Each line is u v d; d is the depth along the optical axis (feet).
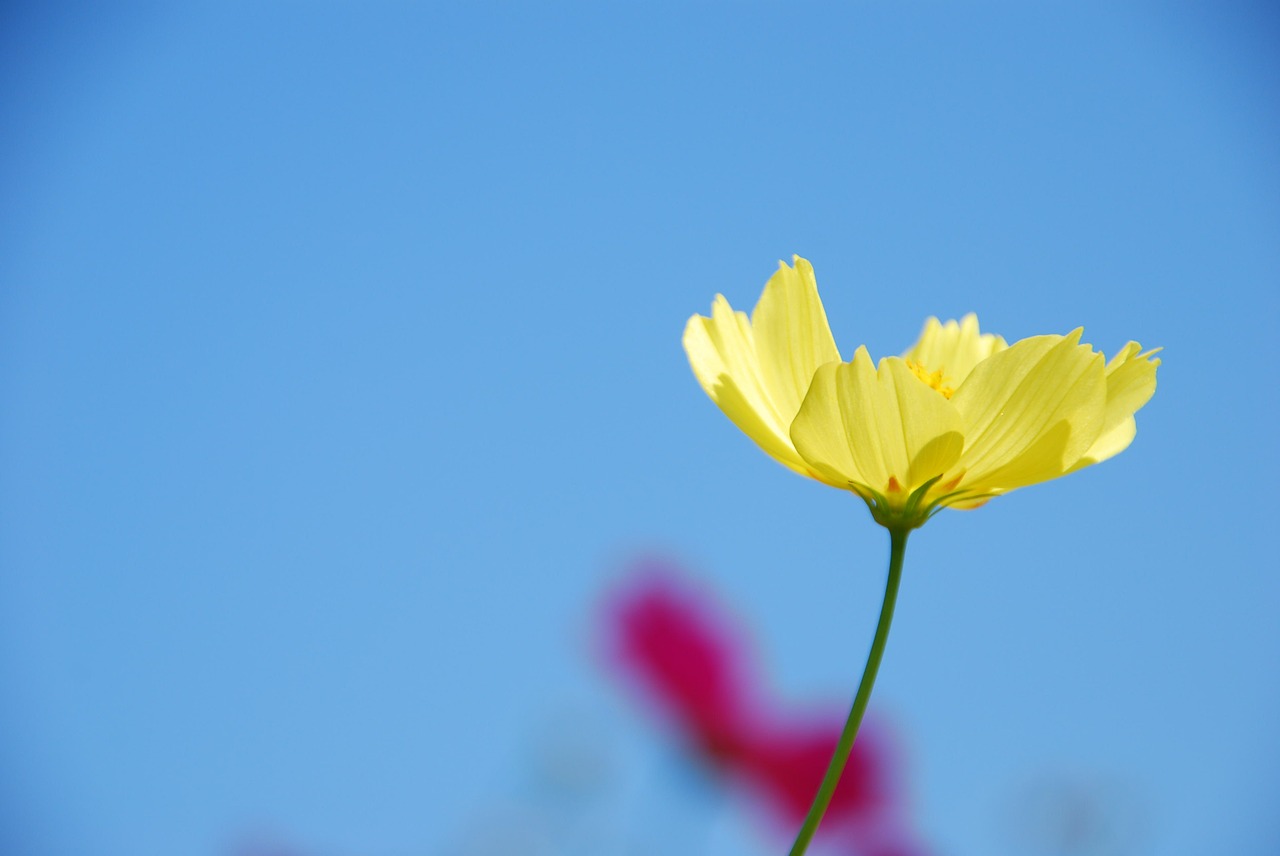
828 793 1.77
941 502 1.86
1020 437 1.85
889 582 1.84
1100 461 1.88
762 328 1.93
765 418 1.91
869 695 1.80
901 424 1.84
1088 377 1.84
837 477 1.87
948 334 2.05
